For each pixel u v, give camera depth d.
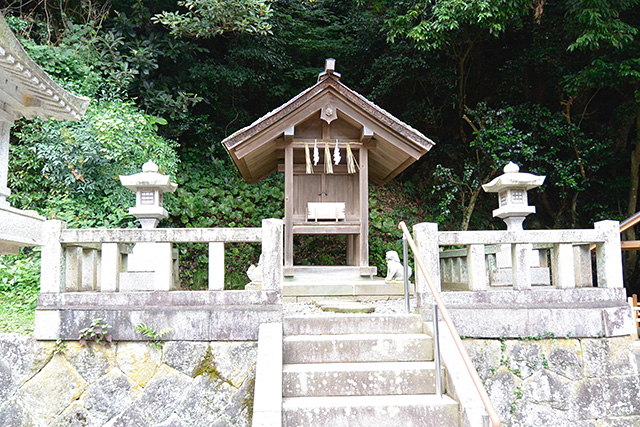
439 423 3.47
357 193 7.12
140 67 9.91
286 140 6.63
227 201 10.09
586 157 11.32
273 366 3.63
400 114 13.06
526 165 11.70
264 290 4.30
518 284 4.56
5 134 4.50
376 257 10.24
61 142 7.54
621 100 12.14
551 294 4.54
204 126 10.80
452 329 3.26
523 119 10.92
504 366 4.32
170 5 10.75
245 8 9.70
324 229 6.77
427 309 4.47
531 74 12.35
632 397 4.33
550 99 12.59
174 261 6.32
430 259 4.50
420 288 4.52
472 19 9.58
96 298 4.26
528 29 11.82
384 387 3.82
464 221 10.95
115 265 4.31
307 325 4.43
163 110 9.95
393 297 6.39
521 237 4.55
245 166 7.42
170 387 4.09
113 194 7.82
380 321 4.46
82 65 8.38
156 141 8.45
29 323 5.26
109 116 7.60
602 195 12.09
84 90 8.14
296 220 7.04
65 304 4.24
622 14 10.87
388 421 3.47
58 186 7.69
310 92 6.45
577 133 11.08
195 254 9.59
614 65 9.80
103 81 9.09
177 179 9.84
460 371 3.71
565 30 10.52
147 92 9.95
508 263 5.51
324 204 6.89
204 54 11.45
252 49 11.11
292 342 4.12
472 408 3.33
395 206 11.48
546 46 11.43
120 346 4.16
